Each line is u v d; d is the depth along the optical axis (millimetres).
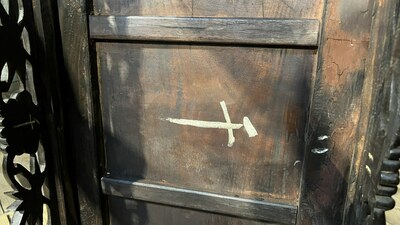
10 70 466
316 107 459
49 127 547
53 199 580
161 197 565
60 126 559
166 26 485
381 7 391
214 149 529
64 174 581
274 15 453
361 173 431
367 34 418
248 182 528
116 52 526
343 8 419
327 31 430
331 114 456
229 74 491
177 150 546
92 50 530
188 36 482
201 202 548
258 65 478
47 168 557
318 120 463
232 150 522
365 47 423
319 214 493
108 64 535
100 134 572
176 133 539
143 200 582
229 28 465
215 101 507
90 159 575
